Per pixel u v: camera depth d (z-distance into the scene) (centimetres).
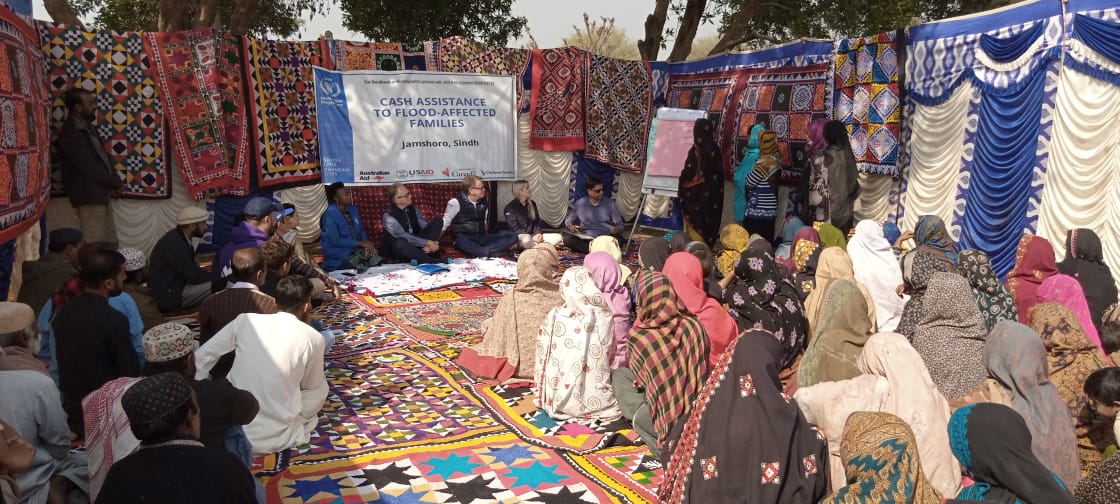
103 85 709
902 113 734
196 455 192
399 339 553
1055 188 602
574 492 332
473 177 833
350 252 752
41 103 570
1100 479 239
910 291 409
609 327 411
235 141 781
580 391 407
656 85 1037
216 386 268
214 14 977
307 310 394
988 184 654
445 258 805
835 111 805
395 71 878
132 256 489
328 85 844
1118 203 559
